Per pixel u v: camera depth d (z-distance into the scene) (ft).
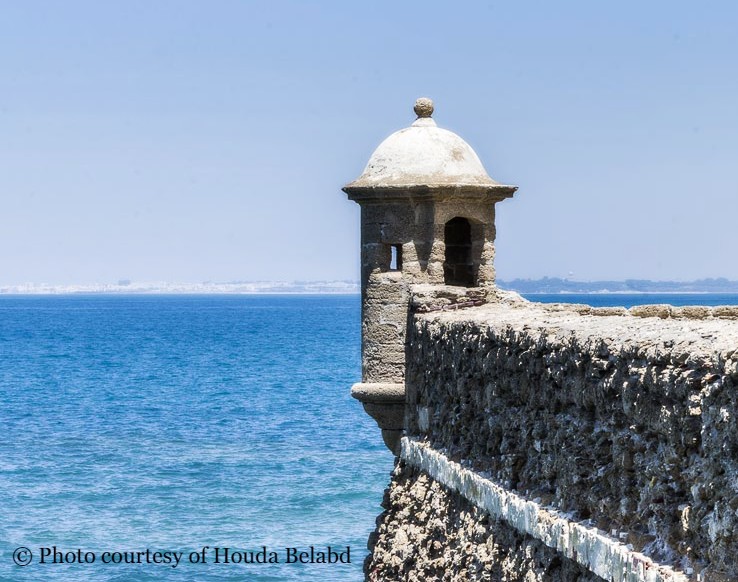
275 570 156.04
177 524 183.42
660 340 48.80
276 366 486.38
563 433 58.29
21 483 220.84
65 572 158.92
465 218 94.12
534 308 80.33
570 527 55.31
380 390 92.02
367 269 93.66
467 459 74.43
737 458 42.98
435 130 95.35
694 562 45.60
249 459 243.40
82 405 356.59
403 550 83.20
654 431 48.96
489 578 66.08
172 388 403.95
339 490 206.28
